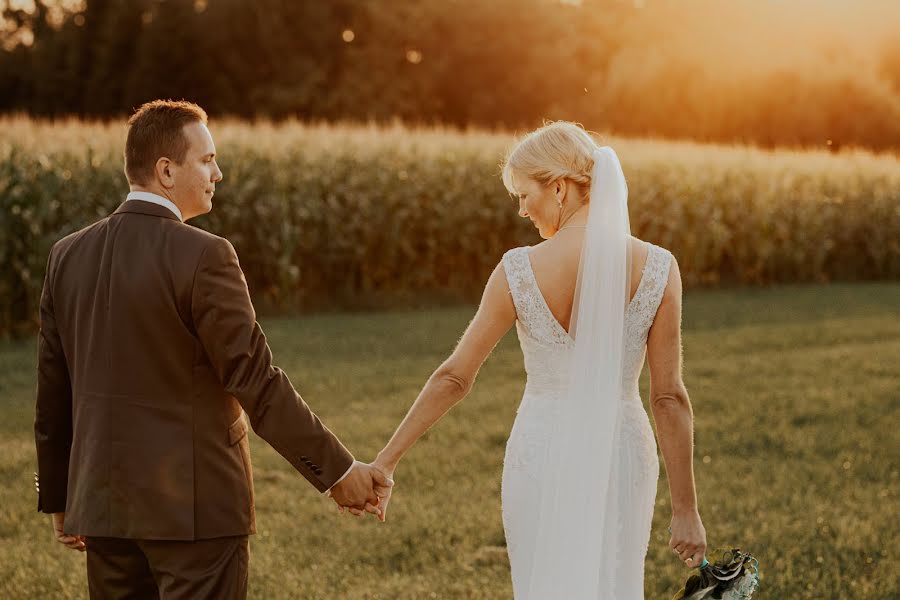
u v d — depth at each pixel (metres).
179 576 2.37
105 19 37.69
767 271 17.75
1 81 37.88
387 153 14.19
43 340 2.55
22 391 7.86
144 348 2.37
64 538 2.71
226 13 36.19
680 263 16.52
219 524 2.40
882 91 36.31
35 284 10.97
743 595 2.59
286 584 3.97
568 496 2.50
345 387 7.97
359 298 14.02
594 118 38.00
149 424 2.36
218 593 2.40
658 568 4.12
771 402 7.47
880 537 4.49
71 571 4.12
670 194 16.28
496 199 14.86
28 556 4.25
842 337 10.83
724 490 5.20
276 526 4.70
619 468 2.55
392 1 38.75
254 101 35.41
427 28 38.69
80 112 37.16
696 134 36.78
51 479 2.62
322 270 13.92
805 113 35.81
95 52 37.28
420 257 14.61
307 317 12.80
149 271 2.37
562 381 2.56
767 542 4.41
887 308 13.75
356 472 2.52
